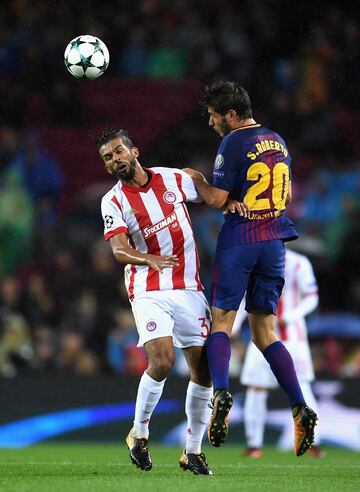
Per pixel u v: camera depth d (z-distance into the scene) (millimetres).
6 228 52562
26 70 60562
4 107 59719
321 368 43062
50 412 35750
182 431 35406
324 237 52344
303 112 60500
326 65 62344
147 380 19812
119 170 20078
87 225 53438
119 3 63406
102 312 44125
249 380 30688
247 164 19984
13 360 41469
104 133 20391
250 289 20453
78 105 60906
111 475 19672
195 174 20828
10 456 28328
